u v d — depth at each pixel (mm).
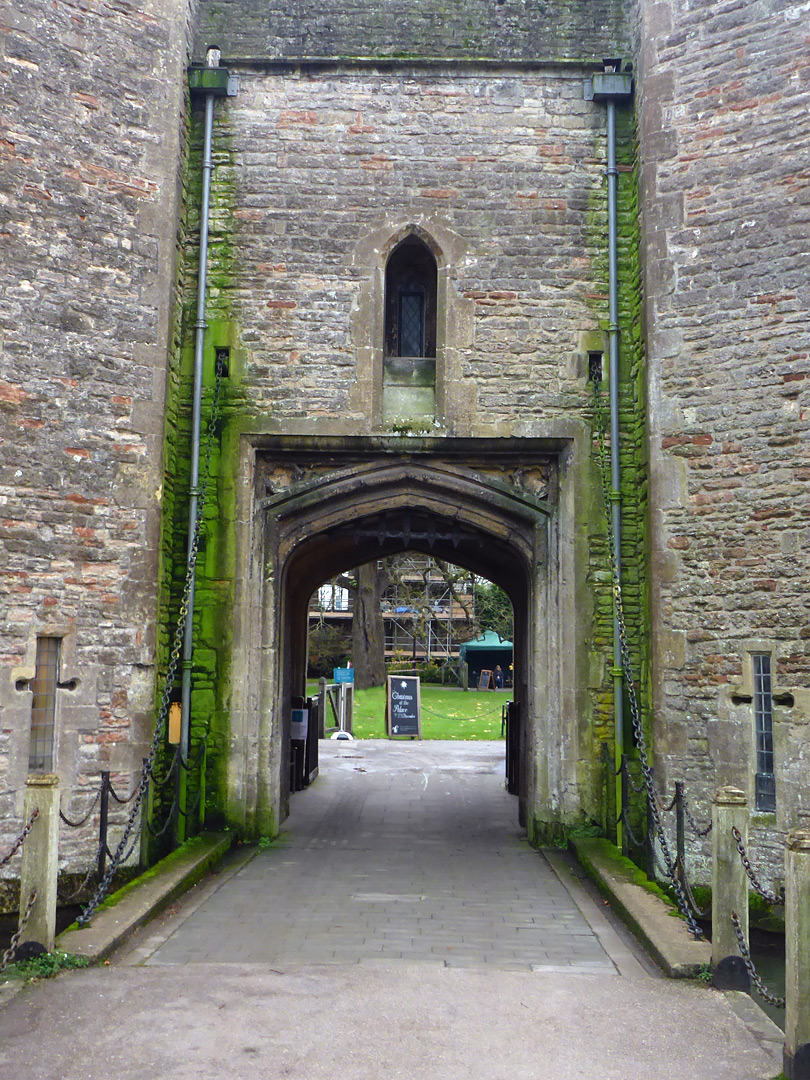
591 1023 3781
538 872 6609
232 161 7844
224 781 7410
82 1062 3354
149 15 7172
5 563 6109
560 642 7535
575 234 7816
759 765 6367
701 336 6879
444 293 7738
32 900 4383
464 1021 3779
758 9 6879
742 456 6629
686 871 6480
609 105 7789
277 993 4059
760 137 6793
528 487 7805
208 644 7492
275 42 7992
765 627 6398
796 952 3352
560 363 7707
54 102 6613
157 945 4809
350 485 7730
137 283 6879
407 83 7938
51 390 6414
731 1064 3430
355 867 6715
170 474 7305
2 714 6012
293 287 7742
